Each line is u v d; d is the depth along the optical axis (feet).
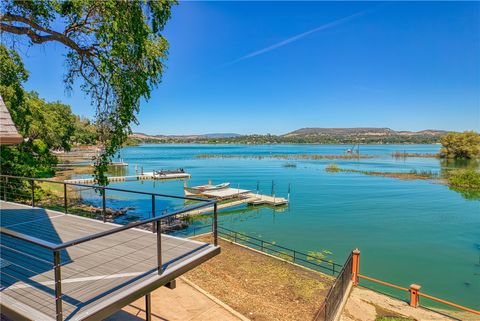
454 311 30.07
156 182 127.85
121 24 31.96
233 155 319.88
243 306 25.25
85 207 65.82
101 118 37.24
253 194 92.53
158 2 36.09
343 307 26.22
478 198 92.38
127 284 11.87
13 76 56.59
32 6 33.14
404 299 32.63
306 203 85.61
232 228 60.70
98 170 38.06
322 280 31.22
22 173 54.60
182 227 58.85
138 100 38.19
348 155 309.42
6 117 14.48
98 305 10.30
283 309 25.20
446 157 261.65
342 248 49.83
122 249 15.84
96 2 30.99
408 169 175.42
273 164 217.15
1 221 20.84
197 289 25.86
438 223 65.00
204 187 94.94
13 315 9.97
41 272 12.85
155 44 39.24
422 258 45.68
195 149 524.11
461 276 39.55
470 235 56.49
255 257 36.96
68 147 185.47
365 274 40.14
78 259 14.39
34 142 93.76
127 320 19.57
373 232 58.39
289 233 57.62
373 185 118.21
